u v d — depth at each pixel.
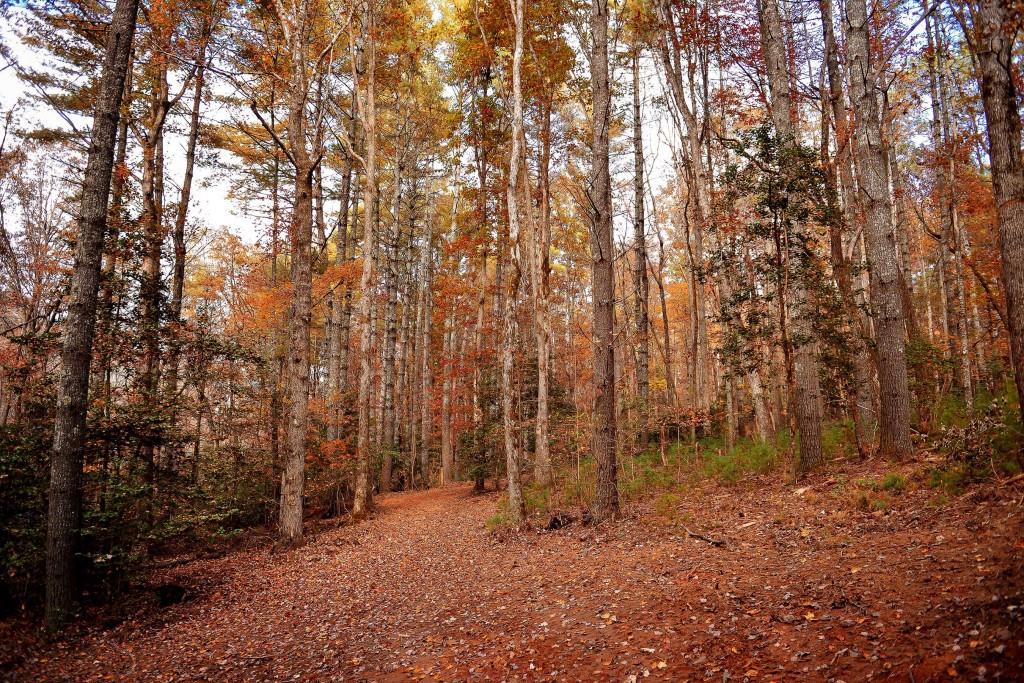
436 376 30.36
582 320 33.88
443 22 20.33
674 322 36.38
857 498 7.57
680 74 16.16
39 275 16.14
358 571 10.61
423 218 29.77
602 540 9.29
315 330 29.77
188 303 24.66
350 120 20.45
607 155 10.73
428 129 23.70
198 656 6.79
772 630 4.60
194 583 10.27
